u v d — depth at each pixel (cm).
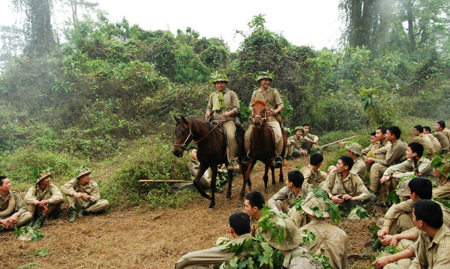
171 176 832
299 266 288
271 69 1391
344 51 1823
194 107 1354
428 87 1894
